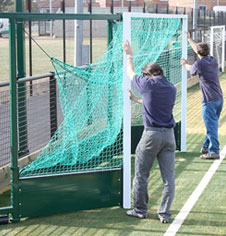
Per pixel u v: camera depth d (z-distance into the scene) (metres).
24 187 6.05
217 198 6.91
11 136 5.95
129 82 6.40
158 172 8.17
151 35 8.40
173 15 8.46
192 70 8.52
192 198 6.90
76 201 6.31
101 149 7.19
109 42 7.53
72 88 7.15
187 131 11.26
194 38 22.14
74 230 5.82
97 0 61.50
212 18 25.98
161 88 5.80
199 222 6.06
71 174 6.23
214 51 22.50
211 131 8.77
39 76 8.02
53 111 8.49
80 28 13.38
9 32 5.80
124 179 6.48
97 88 7.27
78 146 7.01
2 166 7.67
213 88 8.49
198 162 8.73
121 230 5.82
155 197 6.98
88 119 7.27
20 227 5.92
